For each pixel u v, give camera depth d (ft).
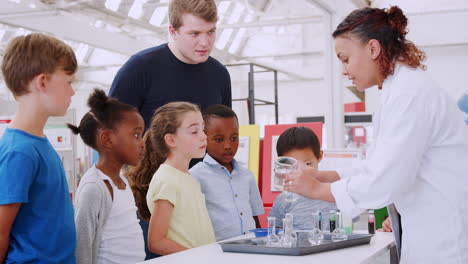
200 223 6.23
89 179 5.50
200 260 4.34
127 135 5.86
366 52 4.92
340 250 4.81
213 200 6.78
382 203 4.58
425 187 4.72
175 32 7.08
